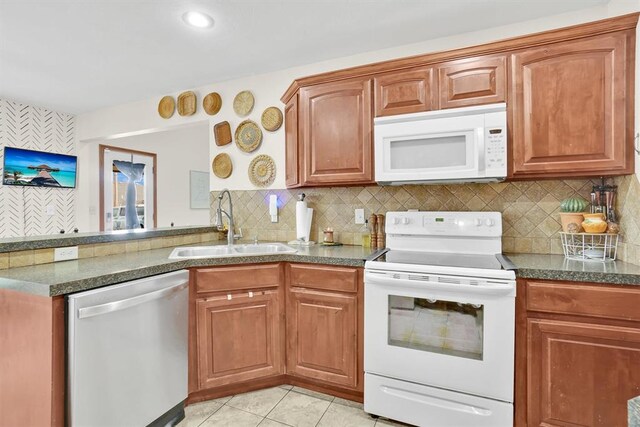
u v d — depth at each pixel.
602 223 1.74
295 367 2.06
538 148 1.78
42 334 1.32
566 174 1.77
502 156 1.80
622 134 1.63
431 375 1.68
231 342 1.97
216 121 3.09
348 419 1.81
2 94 3.36
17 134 3.65
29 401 1.36
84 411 1.35
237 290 1.99
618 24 1.62
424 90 1.99
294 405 1.93
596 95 1.67
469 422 1.61
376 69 2.10
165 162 5.14
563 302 1.49
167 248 2.38
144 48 2.39
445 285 1.61
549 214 2.05
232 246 2.54
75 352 1.33
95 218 4.28
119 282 1.52
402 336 1.75
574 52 1.70
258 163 2.92
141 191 4.81
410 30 2.18
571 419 1.48
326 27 2.13
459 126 1.86
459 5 1.91
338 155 2.22
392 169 2.02
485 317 1.57
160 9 1.92
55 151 3.94
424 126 1.93
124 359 1.51
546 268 1.54
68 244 1.83
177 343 1.77
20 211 3.70
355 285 1.87
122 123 3.69
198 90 3.18
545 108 1.76
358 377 1.88
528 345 1.55
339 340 1.92
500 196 2.15
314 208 2.69
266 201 2.89
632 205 1.65
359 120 2.16
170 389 1.73
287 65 2.71
